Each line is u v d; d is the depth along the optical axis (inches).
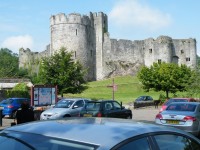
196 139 181.5
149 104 1776.6
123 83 3284.9
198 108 619.8
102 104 735.7
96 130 148.3
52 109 816.3
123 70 3865.7
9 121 968.9
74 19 3457.2
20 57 4318.4
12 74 3841.0
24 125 163.3
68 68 2074.3
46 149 139.3
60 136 144.3
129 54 3907.5
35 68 4094.5
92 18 3782.0
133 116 1170.6
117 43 3868.1
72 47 3444.9
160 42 3890.3
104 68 3816.4
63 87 2060.8
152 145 153.6
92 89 2982.3
